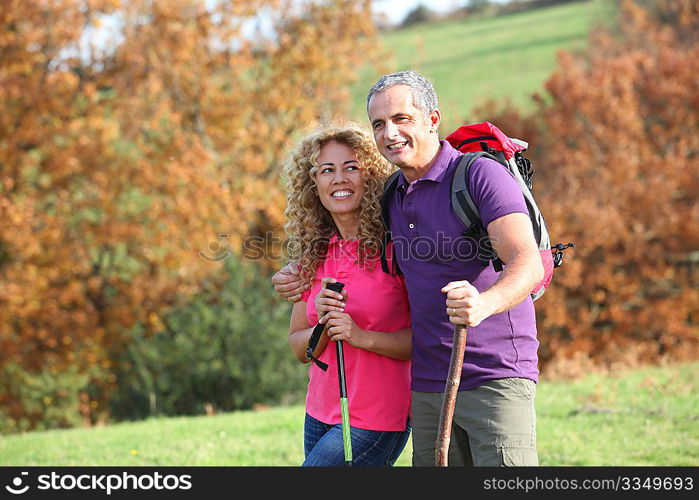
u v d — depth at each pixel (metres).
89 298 35.12
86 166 34.03
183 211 32.41
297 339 5.94
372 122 5.37
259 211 35.44
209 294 24.23
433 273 5.32
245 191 33.72
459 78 67.81
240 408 22.73
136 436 13.20
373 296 5.57
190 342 22.70
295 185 5.88
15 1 33.34
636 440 10.62
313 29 36.34
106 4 34.78
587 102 38.91
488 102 44.22
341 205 5.60
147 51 35.53
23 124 33.88
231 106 35.88
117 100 35.88
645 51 46.97
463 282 4.66
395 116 5.25
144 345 23.73
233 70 36.00
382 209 5.58
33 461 11.45
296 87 36.12
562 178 37.38
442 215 5.25
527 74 65.44
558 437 10.98
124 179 34.31
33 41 33.84
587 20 78.81
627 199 35.06
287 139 35.22
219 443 12.02
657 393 13.52
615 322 33.50
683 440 10.55
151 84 35.00
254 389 22.61
